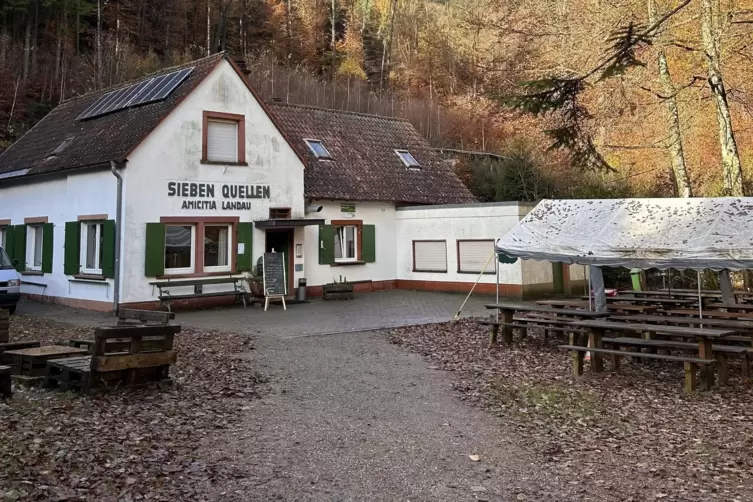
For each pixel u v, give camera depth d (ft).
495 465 19.54
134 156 57.36
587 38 56.70
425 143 95.20
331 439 21.86
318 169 76.02
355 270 77.30
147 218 58.18
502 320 43.21
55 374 28.25
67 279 63.72
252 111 66.13
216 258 64.03
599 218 45.88
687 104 62.69
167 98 62.28
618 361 34.35
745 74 57.82
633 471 19.10
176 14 165.89
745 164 72.74
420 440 21.91
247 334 44.75
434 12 180.65
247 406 25.85
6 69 114.21
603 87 55.47
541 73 60.49
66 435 20.76
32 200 70.33
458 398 27.86
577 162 30.78
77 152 64.18
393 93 175.94
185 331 46.09
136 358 27.14
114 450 19.58
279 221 63.77
